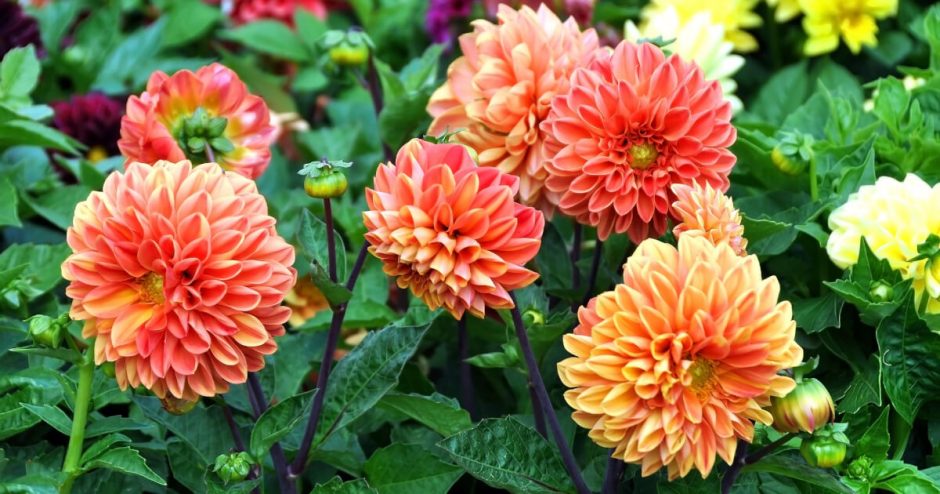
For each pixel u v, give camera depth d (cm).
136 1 178
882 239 108
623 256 114
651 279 90
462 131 109
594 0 155
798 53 162
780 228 106
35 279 117
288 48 162
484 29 111
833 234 109
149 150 108
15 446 112
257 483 98
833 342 111
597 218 104
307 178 98
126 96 156
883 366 104
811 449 93
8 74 127
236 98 112
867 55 161
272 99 159
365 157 143
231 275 93
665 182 102
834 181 117
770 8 161
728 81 134
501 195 93
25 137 124
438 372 126
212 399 110
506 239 93
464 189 92
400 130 125
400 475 106
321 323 118
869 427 101
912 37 159
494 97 106
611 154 101
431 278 92
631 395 90
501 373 120
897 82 122
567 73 107
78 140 142
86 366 100
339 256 103
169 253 93
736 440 93
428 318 115
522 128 106
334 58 124
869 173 115
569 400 92
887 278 105
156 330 93
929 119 121
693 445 91
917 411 108
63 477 100
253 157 112
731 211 98
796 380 93
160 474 109
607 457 105
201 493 106
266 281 94
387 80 128
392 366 104
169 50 176
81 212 95
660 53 102
